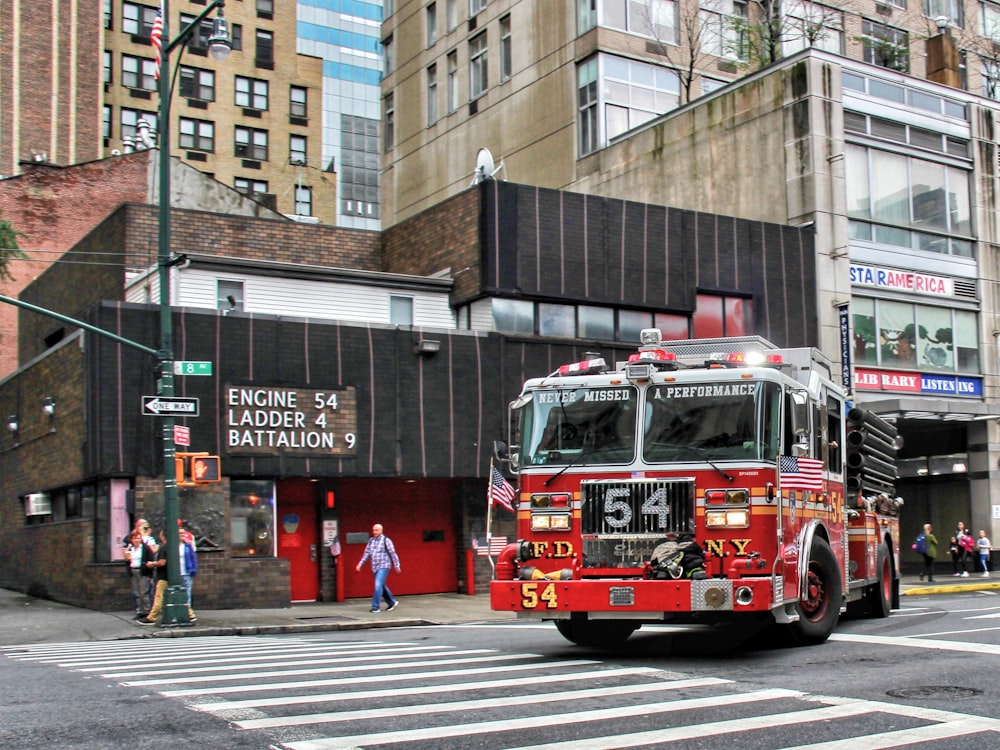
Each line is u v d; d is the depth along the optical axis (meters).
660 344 14.17
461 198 28.45
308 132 74.81
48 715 8.42
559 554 12.10
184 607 19.47
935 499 38.28
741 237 31.50
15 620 20.59
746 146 35.31
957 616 17.08
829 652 12.06
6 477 30.06
